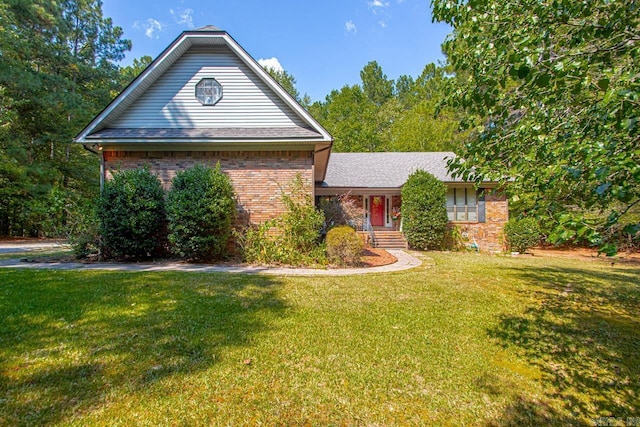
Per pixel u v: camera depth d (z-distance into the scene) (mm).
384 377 2949
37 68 18141
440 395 2697
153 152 9891
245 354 3338
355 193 16844
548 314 4875
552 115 3154
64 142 18516
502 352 3564
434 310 4941
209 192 8695
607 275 8000
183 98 10180
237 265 8773
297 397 2621
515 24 3043
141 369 2996
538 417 2453
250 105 10203
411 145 26141
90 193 19953
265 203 9953
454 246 14500
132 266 8297
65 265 8320
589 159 2074
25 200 17234
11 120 15531
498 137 3424
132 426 2252
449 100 3498
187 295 5453
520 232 13570
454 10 3416
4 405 2438
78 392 2629
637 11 2434
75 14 19859
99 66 20766
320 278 7141
